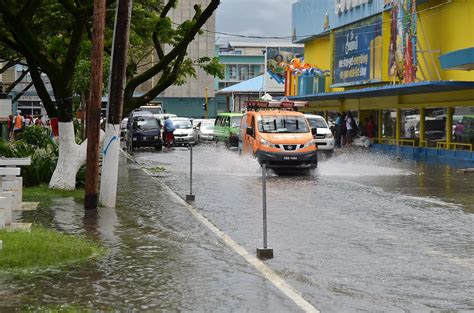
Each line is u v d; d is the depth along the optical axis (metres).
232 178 24.91
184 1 80.75
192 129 49.66
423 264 10.80
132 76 22.11
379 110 45.38
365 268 10.51
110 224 14.20
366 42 44.00
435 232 13.76
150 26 22.67
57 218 14.81
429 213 16.41
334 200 18.77
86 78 31.48
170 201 18.08
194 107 90.62
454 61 29.30
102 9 16.28
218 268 10.27
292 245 12.29
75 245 11.27
